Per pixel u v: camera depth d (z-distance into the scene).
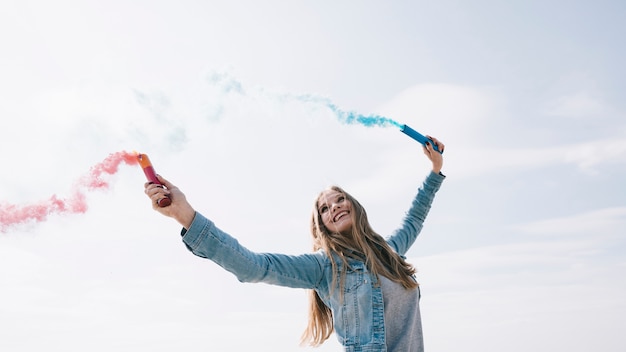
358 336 2.51
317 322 2.85
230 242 2.31
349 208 2.85
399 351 2.54
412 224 3.41
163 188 2.23
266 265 2.43
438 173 3.53
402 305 2.66
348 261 2.64
